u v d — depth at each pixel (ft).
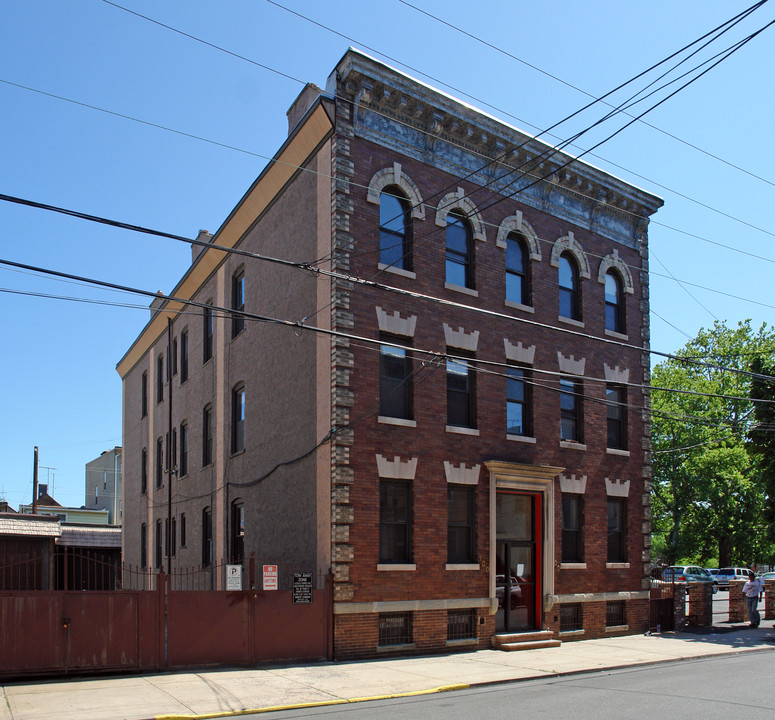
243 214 73.15
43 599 44.88
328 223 56.44
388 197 59.52
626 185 76.18
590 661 53.52
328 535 52.90
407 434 56.85
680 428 150.10
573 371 69.87
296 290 61.77
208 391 81.87
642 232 79.66
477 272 63.52
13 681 43.62
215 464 77.56
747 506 149.59
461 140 63.57
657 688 43.01
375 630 53.21
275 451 63.57
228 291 77.82
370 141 58.13
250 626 49.55
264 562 63.82
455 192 62.90
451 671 48.16
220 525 74.84
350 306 55.21
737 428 147.74
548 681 46.19
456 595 57.72
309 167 60.70
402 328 57.82
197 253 91.86
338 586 51.83
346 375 54.29
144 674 46.19
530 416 66.13
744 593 80.18
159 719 34.76
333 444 53.31
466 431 60.39
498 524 62.80
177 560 88.17
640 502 74.69
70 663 44.96
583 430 70.18
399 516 56.44
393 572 54.49
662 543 216.95
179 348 94.02
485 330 63.36
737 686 43.60
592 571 68.49
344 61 56.70
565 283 72.13
